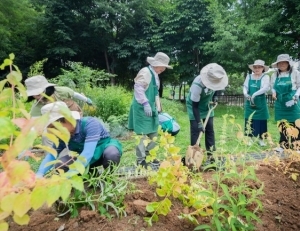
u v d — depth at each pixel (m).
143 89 3.69
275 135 6.60
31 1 21.36
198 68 18.77
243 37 13.82
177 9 18.48
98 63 23.05
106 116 7.92
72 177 0.95
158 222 2.03
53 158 2.45
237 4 14.80
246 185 2.38
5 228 0.86
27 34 22.05
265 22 12.54
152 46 20.42
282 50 12.80
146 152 3.87
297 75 4.77
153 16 22.30
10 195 0.82
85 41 21.08
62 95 3.22
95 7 20.78
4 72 15.85
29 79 3.13
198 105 3.65
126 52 19.89
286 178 2.90
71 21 20.16
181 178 2.07
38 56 21.89
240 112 13.84
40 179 0.89
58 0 20.36
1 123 0.75
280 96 4.86
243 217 2.11
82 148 2.59
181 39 18.56
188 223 2.04
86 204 2.17
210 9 15.30
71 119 0.87
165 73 20.70
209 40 17.75
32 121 0.77
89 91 8.55
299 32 11.79
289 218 2.25
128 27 21.14
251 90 5.41
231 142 3.69
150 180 2.30
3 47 19.86
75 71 9.26
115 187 2.18
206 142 3.95
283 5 12.32
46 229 1.99
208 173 2.92
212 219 1.94
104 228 1.94
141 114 3.72
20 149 0.72
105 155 2.71
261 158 3.54
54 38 21.08
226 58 14.78
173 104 11.61
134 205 2.15
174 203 2.29
